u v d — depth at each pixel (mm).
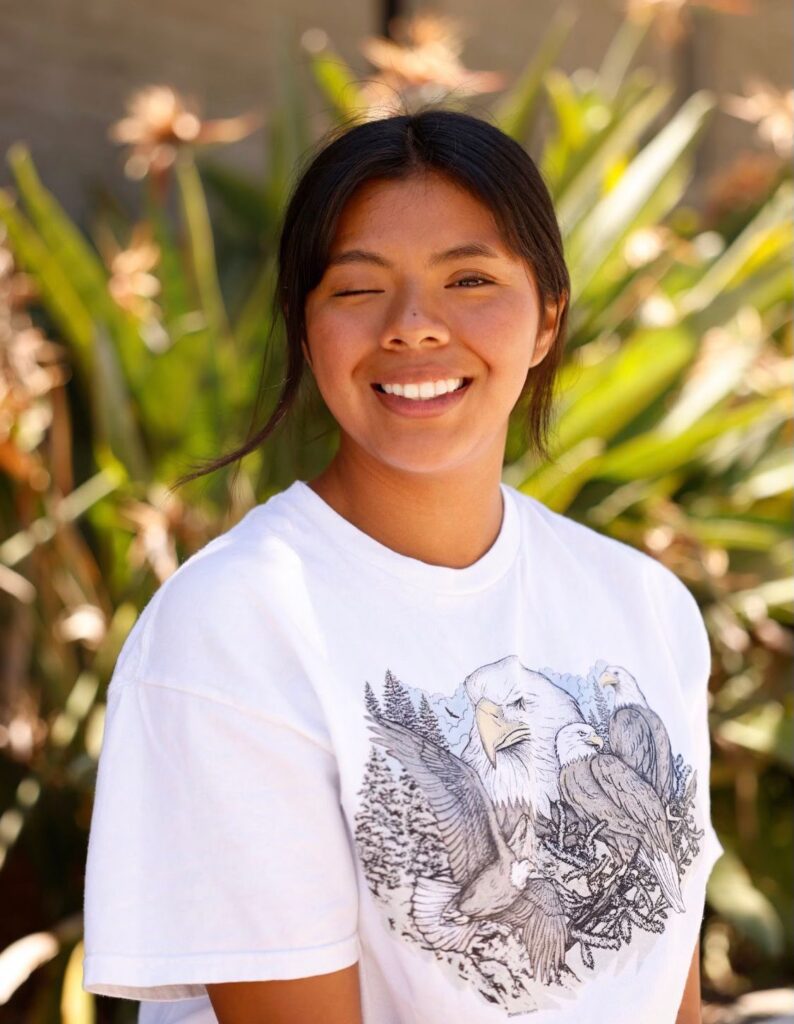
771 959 3398
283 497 1239
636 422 3508
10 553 2785
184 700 1090
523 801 1151
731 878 3055
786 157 4461
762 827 3424
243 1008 1101
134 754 1106
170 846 1090
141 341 3176
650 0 4383
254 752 1088
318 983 1089
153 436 3191
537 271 1218
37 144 4379
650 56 6004
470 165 1164
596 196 3641
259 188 4211
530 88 3680
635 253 3621
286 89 3775
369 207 1170
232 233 4273
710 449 3592
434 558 1237
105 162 4547
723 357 3453
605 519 3215
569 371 3104
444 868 1113
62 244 3186
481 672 1188
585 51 5832
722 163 6312
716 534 3248
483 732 1160
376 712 1133
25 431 2768
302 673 1117
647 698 1280
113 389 2834
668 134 3717
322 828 1102
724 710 3230
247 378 3182
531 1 5605
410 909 1104
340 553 1191
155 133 3479
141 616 1155
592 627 1282
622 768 1225
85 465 3412
